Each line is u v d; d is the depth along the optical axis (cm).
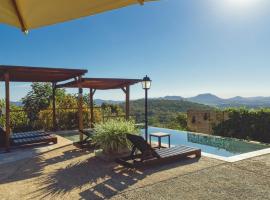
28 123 1469
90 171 584
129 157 657
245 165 598
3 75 912
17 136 952
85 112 1459
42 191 464
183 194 429
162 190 451
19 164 659
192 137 1319
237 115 1276
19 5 151
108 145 683
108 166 624
